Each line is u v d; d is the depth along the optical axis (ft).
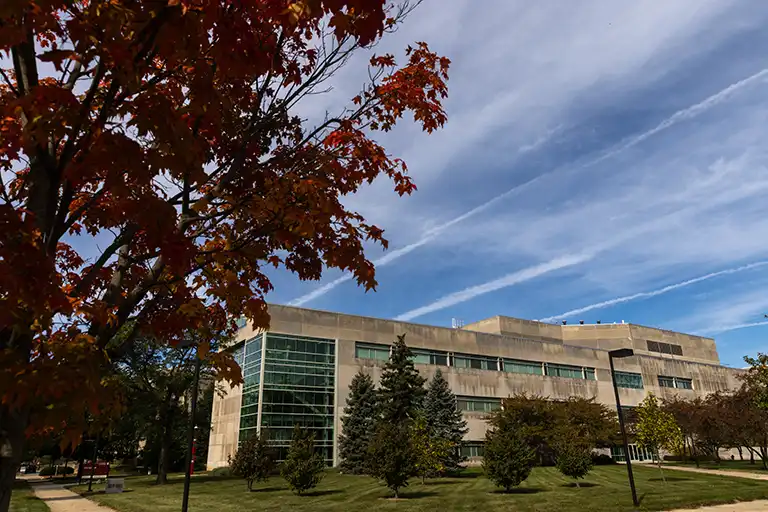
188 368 110.52
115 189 8.73
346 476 117.39
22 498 84.28
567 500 66.59
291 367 138.92
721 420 142.82
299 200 13.00
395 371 137.69
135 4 8.37
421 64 17.49
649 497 67.82
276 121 15.88
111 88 9.07
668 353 250.16
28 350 9.20
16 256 7.88
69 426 9.18
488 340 182.09
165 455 110.42
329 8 8.40
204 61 9.48
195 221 13.96
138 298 12.48
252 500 75.10
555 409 143.54
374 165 15.84
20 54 10.13
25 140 8.36
